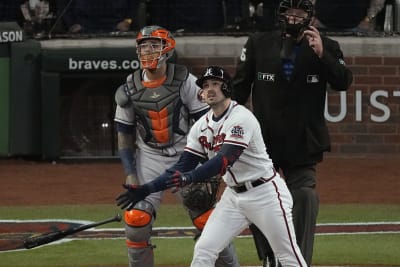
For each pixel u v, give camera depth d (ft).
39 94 183.52
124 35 189.67
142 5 190.29
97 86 184.75
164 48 79.20
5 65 182.91
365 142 187.42
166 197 149.79
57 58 180.86
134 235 79.20
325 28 191.31
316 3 191.42
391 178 166.71
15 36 182.09
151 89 80.38
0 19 196.65
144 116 80.53
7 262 101.55
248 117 70.95
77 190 157.17
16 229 123.54
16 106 183.11
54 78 181.57
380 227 124.06
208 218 76.38
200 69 187.52
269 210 72.23
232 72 187.32
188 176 68.69
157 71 80.33
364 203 144.66
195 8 193.57
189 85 80.53
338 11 192.03
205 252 72.43
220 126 71.15
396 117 187.42
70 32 191.31
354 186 159.84
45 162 185.16
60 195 152.76
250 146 71.51
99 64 180.55
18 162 184.85
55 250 108.47
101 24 193.57
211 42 187.42
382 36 189.37
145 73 81.35
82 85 184.65
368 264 99.40
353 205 142.20
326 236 117.08
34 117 183.42
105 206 141.59
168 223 127.24
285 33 85.56
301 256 73.67
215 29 192.85
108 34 189.88
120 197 68.59
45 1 194.18
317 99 86.48
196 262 72.38
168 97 80.18
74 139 185.98
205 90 71.26
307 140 86.12
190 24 193.67
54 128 183.01
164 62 79.66
